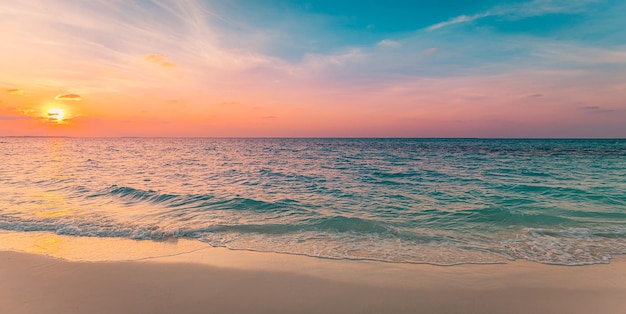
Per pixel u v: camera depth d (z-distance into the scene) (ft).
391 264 22.59
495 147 246.47
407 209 40.78
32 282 18.97
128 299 17.03
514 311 16.21
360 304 16.81
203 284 18.98
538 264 22.68
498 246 26.71
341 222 33.35
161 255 24.09
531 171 83.46
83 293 17.69
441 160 124.98
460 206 42.11
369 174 79.30
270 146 295.07
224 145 326.24
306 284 19.12
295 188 58.23
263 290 18.29
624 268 21.83
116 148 250.57
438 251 25.48
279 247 26.21
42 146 285.64
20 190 54.39
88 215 36.94
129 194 49.70
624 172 80.18
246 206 41.96
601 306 16.65
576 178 69.21
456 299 17.40
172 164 111.34
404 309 16.38
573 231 30.83
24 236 28.84
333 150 216.74
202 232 30.17
